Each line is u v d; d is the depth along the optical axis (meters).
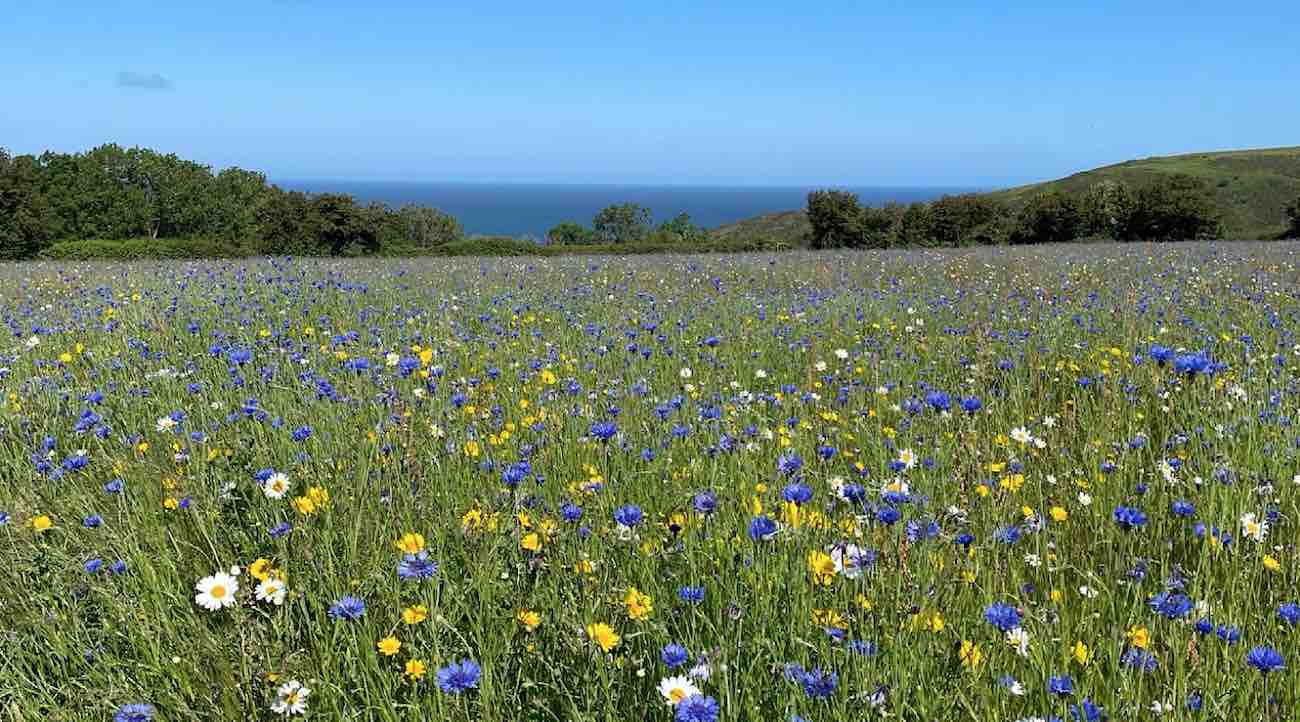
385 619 2.81
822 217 58.31
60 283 12.31
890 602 2.51
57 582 2.88
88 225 88.19
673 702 2.13
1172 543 3.24
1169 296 9.86
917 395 5.56
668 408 4.77
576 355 7.04
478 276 14.49
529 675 2.53
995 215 58.12
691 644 2.49
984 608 2.62
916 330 8.18
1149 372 5.38
